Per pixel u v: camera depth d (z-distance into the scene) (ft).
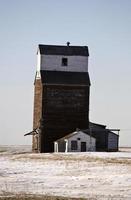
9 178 252.21
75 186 219.82
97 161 342.44
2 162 356.38
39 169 298.15
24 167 313.32
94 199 180.96
